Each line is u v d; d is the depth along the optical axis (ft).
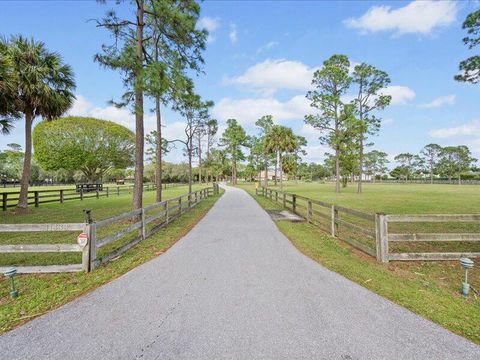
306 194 89.71
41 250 15.49
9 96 39.14
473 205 51.62
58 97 45.27
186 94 35.78
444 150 262.47
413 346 8.55
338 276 14.67
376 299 11.85
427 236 17.39
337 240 23.77
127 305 11.24
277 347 8.42
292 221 33.73
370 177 336.90
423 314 10.64
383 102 89.25
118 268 16.02
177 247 20.61
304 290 12.73
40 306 11.34
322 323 9.82
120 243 23.03
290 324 9.73
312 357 7.96
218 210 44.32
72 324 9.84
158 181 48.14
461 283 14.10
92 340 8.86
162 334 9.15
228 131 156.97
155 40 35.14
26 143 44.91
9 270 12.18
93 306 11.19
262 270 15.44
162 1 29.71
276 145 116.57
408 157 318.04
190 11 31.58
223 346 8.48
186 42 32.89
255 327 9.52
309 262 17.04
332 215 25.50
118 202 62.85
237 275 14.64
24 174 44.45
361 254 19.39
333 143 89.86
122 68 27.02
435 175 285.43
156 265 16.38
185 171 242.17
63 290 12.91
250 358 7.91
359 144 95.50
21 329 9.56
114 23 28.53
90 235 15.66
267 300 11.63
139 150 30.86
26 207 44.32
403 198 70.03
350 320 10.05
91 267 15.62
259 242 22.18
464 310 11.05
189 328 9.48
